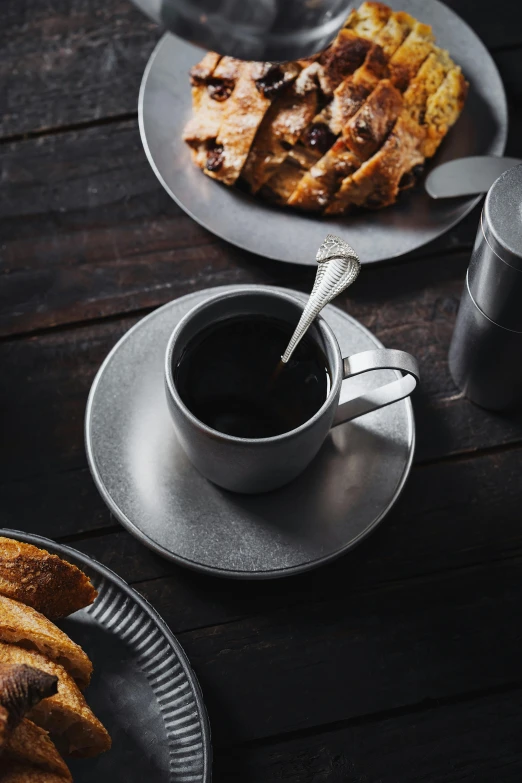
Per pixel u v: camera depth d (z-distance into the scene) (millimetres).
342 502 746
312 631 749
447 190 812
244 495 746
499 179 708
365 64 826
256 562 731
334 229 812
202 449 708
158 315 781
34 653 669
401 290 826
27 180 849
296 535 737
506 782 723
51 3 898
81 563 710
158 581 756
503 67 887
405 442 759
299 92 819
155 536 735
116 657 708
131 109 870
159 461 751
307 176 810
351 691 738
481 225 712
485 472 787
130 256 831
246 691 736
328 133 820
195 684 697
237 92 817
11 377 801
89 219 839
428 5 866
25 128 863
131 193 846
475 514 776
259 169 820
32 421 791
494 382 773
